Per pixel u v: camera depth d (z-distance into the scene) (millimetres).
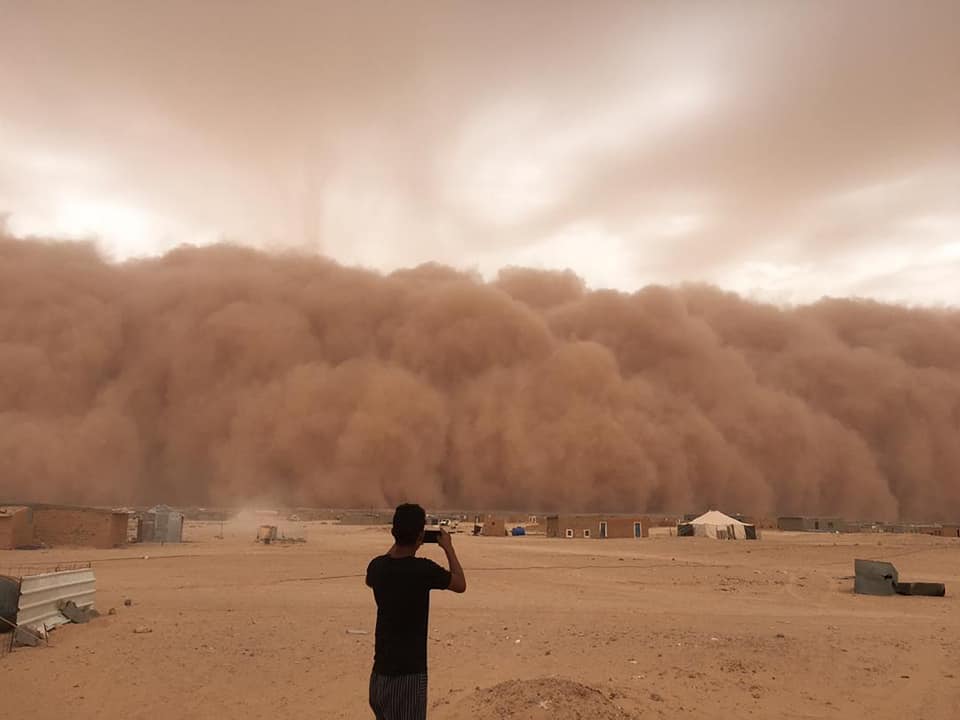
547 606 14469
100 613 12242
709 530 45188
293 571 21500
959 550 33656
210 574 20281
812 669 7914
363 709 6691
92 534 29266
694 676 7559
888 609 14719
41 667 8203
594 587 18766
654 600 16031
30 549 27562
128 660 8594
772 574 22797
